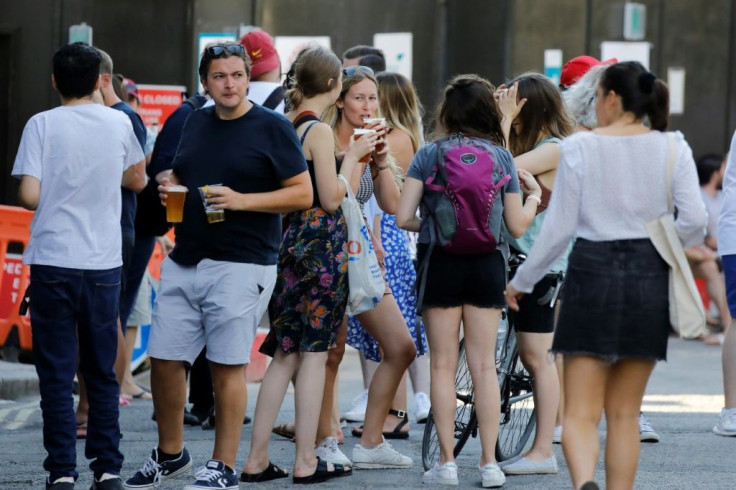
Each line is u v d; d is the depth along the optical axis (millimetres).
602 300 14531
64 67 16781
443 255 17969
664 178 14555
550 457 19500
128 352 27703
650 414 26547
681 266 14531
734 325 23312
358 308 18094
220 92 16703
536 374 19500
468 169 17578
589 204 14648
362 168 18422
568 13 44875
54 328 16562
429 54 45906
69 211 16547
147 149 26578
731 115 46125
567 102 19828
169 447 18062
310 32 45594
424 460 19359
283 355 18297
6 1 41406
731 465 20500
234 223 16734
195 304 17000
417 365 24703
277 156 16828
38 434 23000
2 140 41594
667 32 45812
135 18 42875
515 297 15211
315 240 17812
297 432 18188
